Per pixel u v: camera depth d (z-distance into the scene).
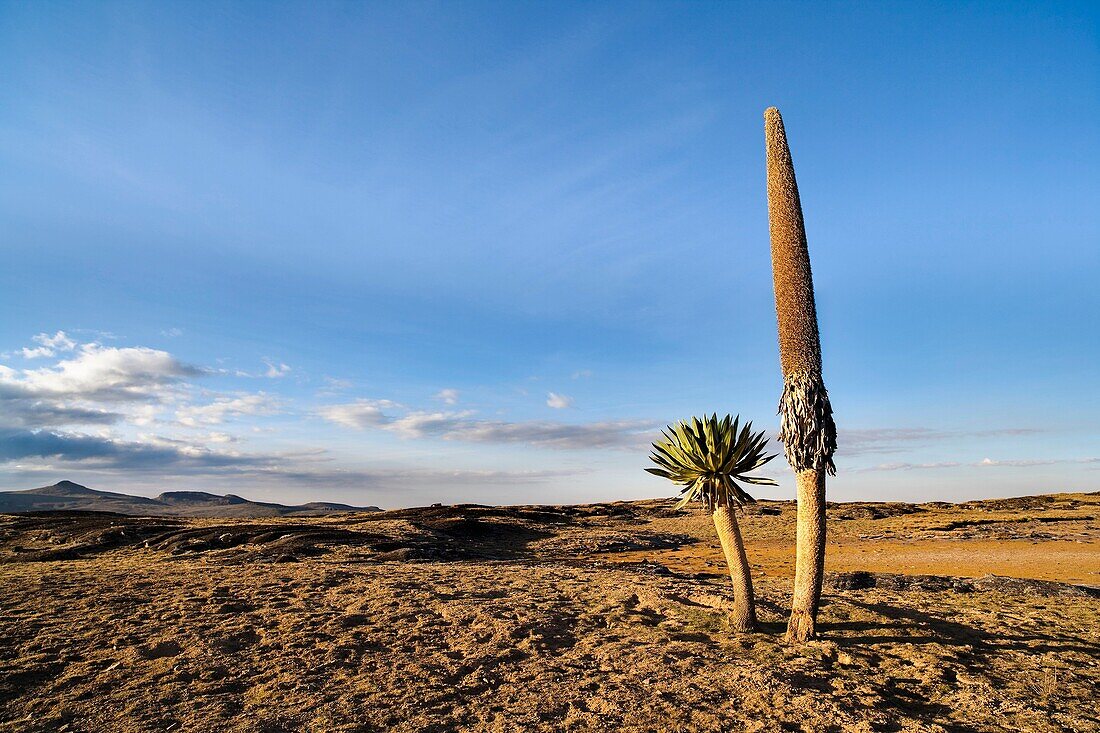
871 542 45.28
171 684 9.87
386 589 18.02
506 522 60.16
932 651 11.71
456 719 8.62
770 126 12.01
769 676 10.08
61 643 11.91
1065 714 8.96
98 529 39.62
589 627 13.96
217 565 24.98
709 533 56.19
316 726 8.30
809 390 11.18
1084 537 44.78
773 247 11.77
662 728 8.26
